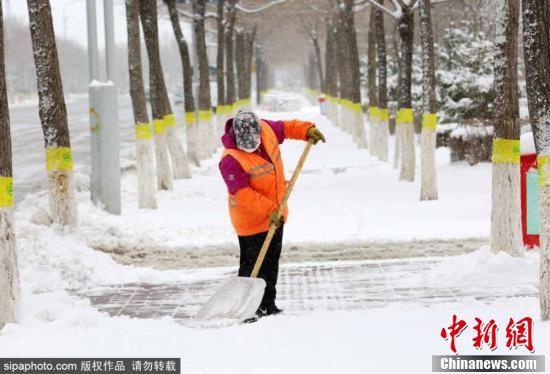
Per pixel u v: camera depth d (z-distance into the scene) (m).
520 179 20.06
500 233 18.73
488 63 54.22
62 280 18.97
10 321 13.48
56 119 24.39
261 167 13.52
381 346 10.61
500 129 18.75
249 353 10.61
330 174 47.38
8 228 13.55
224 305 13.37
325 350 10.57
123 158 55.41
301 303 15.64
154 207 33.12
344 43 82.06
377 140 56.00
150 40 38.94
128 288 18.38
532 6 11.93
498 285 16.52
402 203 32.53
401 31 39.81
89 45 31.27
